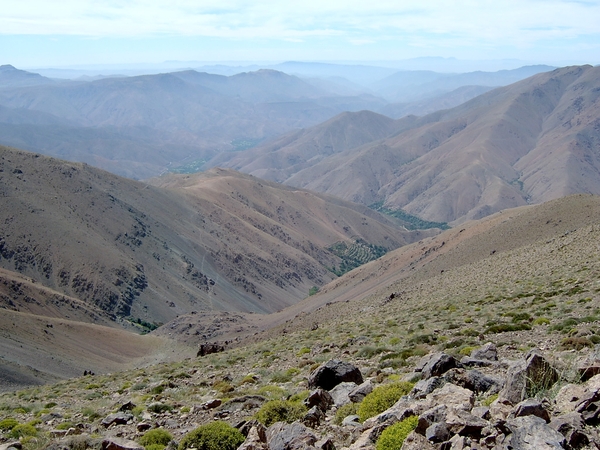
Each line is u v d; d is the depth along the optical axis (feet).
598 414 28.43
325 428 43.78
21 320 411.75
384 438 33.60
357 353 89.04
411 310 167.73
